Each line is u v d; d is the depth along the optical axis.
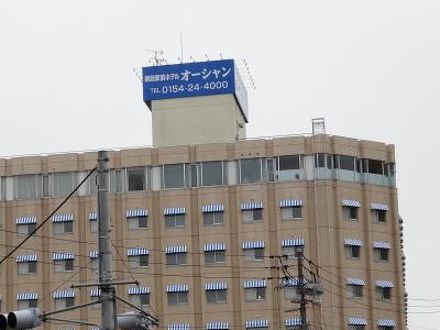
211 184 106.81
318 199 105.12
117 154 108.69
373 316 105.06
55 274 107.19
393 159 109.88
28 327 35.31
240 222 105.50
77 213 108.25
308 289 69.00
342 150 107.00
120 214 107.31
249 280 104.19
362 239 106.50
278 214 105.19
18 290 107.25
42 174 109.81
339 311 103.44
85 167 108.88
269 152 106.56
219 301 104.38
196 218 106.38
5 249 108.75
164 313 104.62
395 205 109.38
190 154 107.69
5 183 110.19
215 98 113.81
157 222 106.75
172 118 113.94
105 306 36.69
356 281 104.75
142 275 105.75
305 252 104.12
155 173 107.81
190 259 105.56
